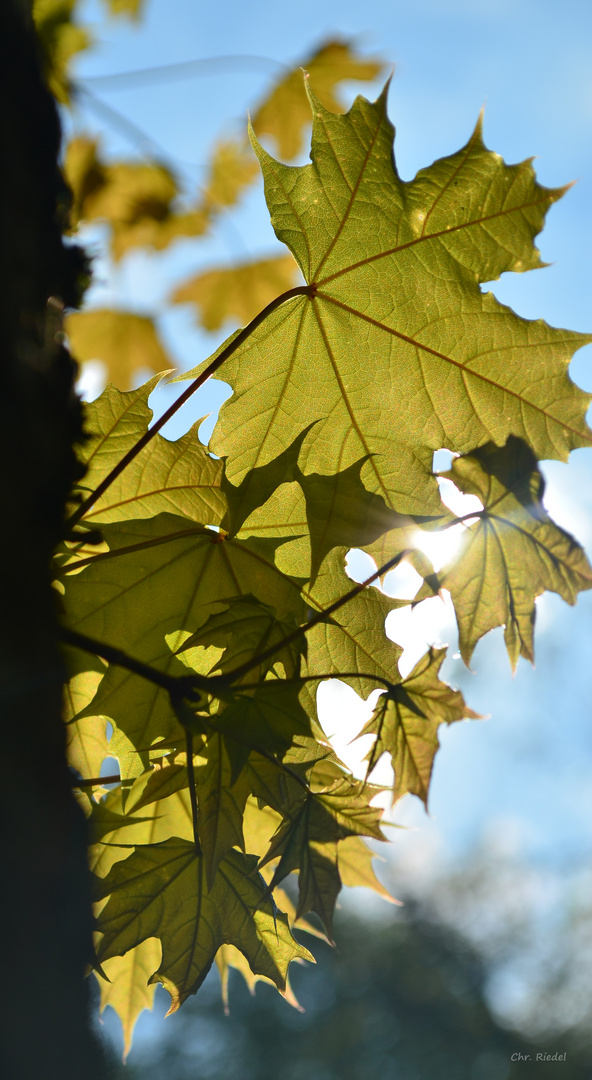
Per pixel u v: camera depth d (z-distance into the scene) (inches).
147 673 36.8
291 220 38.1
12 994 34.1
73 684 38.0
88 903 35.2
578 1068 237.1
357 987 268.2
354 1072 249.0
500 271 38.6
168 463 38.2
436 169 38.1
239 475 38.3
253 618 37.4
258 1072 249.0
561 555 38.5
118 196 70.3
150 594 38.0
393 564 38.2
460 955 273.4
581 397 38.8
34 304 35.9
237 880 37.8
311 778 39.3
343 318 38.5
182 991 37.7
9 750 34.7
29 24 36.2
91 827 37.4
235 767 36.6
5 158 35.6
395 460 38.6
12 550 35.1
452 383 38.8
